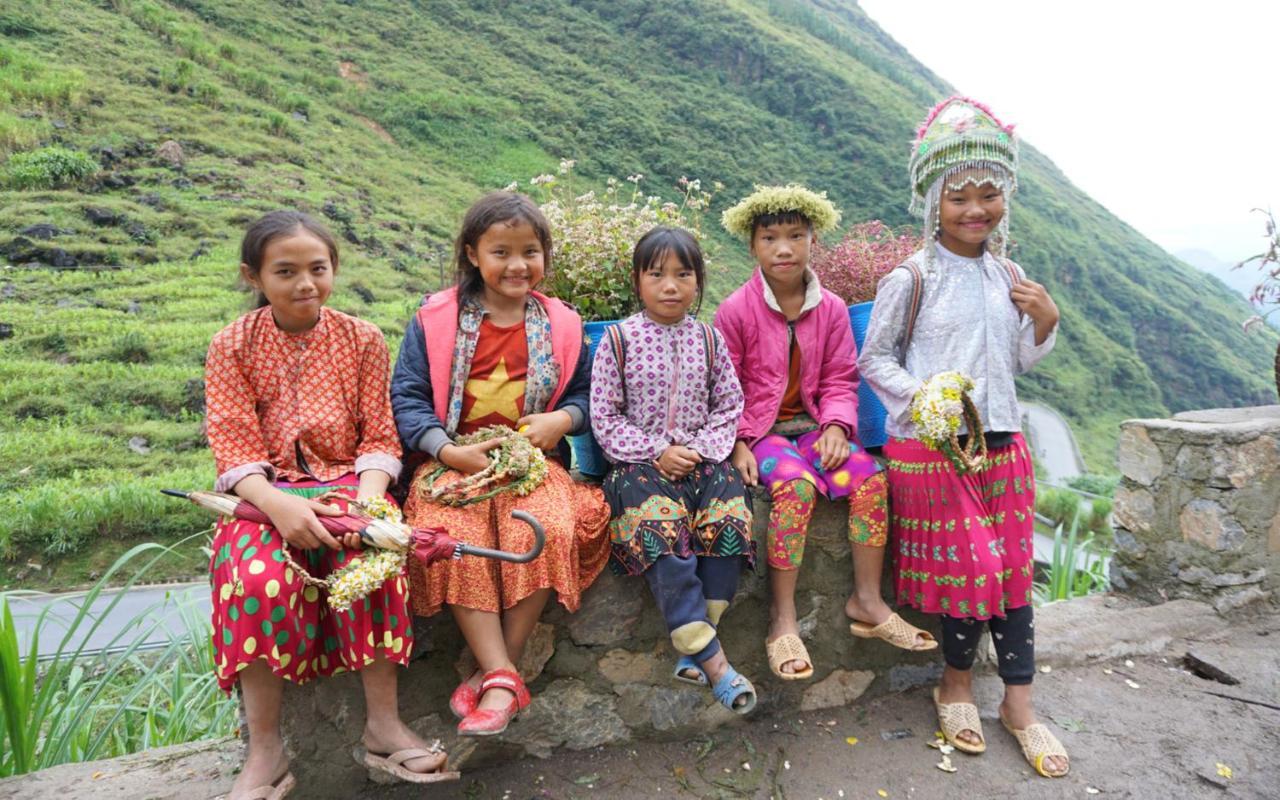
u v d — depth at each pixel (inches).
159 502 481.7
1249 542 129.6
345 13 2763.3
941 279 96.0
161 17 1999.3
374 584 70.0
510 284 86.4
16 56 1515.7
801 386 101.4
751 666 101.0
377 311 995.9
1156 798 88.3
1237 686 113.1
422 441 84.2
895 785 89.9
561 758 92.7
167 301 881.5
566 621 91.2
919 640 93.6
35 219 1016.2
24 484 516.7
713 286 737.6
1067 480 1157.7
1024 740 94.9
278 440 80.9
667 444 91.1
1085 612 134.5
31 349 723.4
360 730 83.6
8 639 94.0
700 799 86.9
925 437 88.4
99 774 92.1
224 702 126.6
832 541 102.7
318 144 1769.2
